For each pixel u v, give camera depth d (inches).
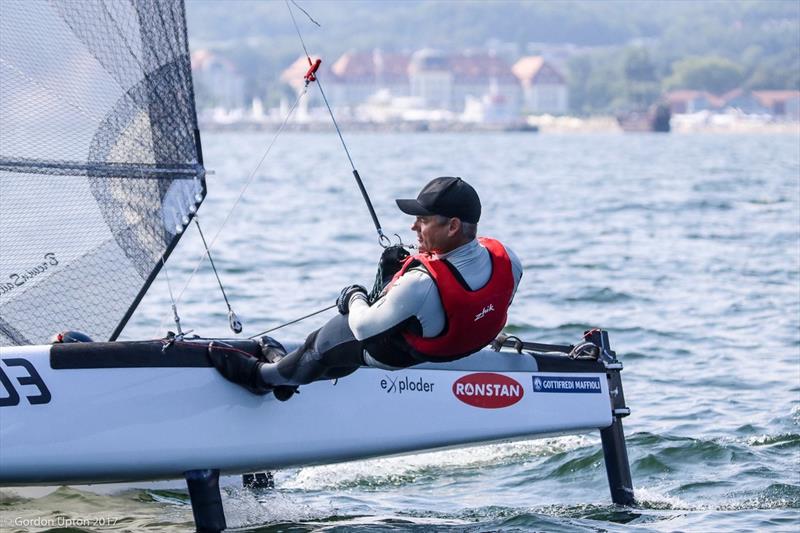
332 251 2070.6
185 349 646.5
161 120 698.2
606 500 776.3
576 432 748.0
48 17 671.8
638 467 847.7
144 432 631.2
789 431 939.3
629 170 5231.3
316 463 684.7
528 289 1649.9
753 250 2140.7
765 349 1270.9
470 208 571.5
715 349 1268.5
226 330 1320.1
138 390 631.8
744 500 765.3
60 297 690.8
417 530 700.0
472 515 744.3
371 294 613.6
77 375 620.7
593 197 3513.8
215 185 4158.5
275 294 1582.2
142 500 759.7
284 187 4050.2
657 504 761.0
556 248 2156.7
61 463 613.9
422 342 577.3
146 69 693.9
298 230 2436.0
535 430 728.3
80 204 690.2
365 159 6889.8
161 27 695.7
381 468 864.3
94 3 680.4
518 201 3353.8
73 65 679.1
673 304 1545.3
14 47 665.6
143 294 703.1
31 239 681.0
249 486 805.9
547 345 753.0
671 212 2960.1
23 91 669.9
